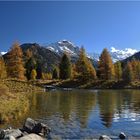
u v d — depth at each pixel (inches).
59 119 1262.3
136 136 928.9
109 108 1669.5
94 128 1064.8
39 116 1330.0
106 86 4352.9
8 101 1439.5
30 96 2469.2
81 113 1453.0
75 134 959.0
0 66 3609.7
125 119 1275.8
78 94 2878.9
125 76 4611.2
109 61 4670.3
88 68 4672.7
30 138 785.6
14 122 1120.2
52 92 3171.8
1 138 802.8
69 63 4896.7
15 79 3444.9
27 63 5393.7
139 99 2293.3
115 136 924.6
